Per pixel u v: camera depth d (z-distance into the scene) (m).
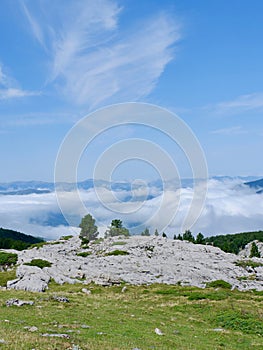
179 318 39.19
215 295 50.69
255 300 49.38
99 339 25.88
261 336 33.97
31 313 33.25
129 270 73.31
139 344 25.69
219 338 32.09
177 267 75.69
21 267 65.38
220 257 89.62
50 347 20.92
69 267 73.19
